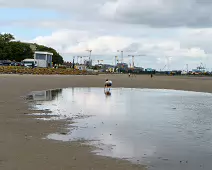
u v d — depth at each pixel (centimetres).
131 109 1908
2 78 4612
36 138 1038
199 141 1064
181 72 17650
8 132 1123
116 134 1146
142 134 1159
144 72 18125
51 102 2195
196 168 770
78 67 16138
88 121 1421
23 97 2483
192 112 1811
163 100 2534
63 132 1157
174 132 1212
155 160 827
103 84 4853
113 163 784
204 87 4522
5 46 11562
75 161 786
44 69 8575
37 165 742
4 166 729
